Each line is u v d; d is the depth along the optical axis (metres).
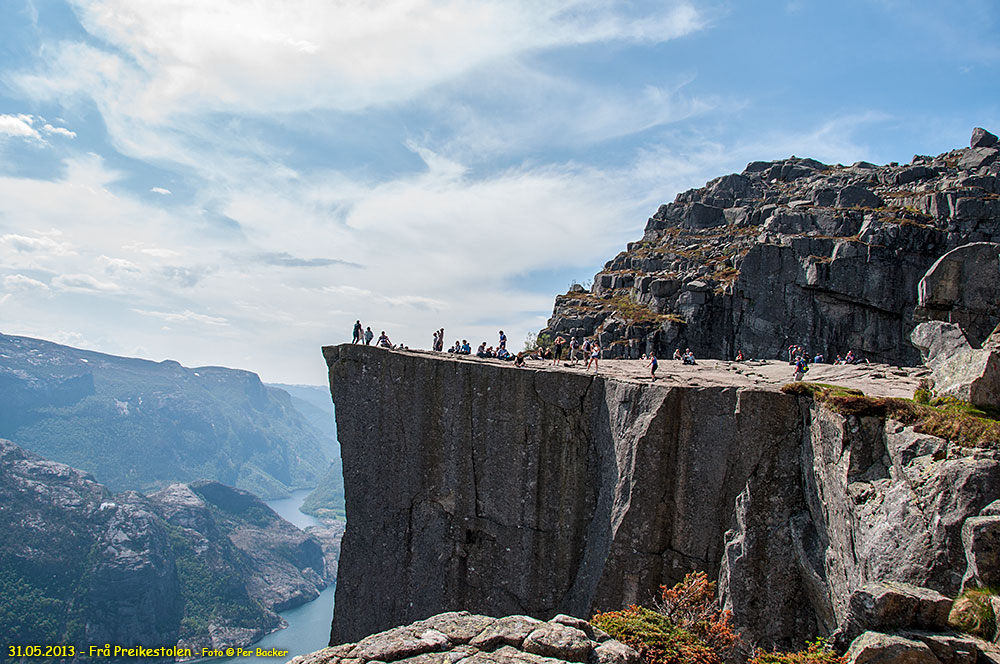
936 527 22.22
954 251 41.44
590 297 130.38
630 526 39.00
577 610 41.53
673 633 23.56
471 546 47.62
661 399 39.22
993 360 26.50
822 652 19.59
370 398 51.38
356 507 51.41
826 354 100.81
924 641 17.34
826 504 30.92
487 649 18.06
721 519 36.91
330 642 51.22
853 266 100.06
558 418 46.03
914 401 28.94
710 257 123.75
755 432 35.91
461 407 48.38
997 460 21.97
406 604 48.75
